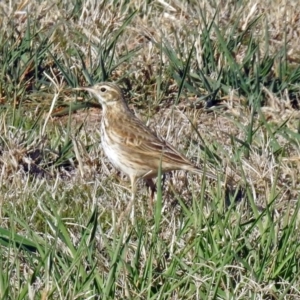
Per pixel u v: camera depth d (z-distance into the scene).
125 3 22.25
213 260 11.91
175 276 11.78
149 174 15.33
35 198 14.80
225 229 12.46
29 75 19.42
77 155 16.03
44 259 11.68
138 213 14.57
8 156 15.84
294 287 11.93
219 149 16.42
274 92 19.27
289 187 14.97
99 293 11.52
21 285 11.88
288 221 13.06
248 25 20.69
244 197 14.35
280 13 21.98
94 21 21.12
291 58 20.69
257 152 16.39
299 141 16.77
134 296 11.43
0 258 11.64
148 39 20.64
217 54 19.94
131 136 15.43
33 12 21.28
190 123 17.25
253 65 19.59
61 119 18.55
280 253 12.19
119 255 11.75
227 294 11.58
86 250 12.10
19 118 17.45
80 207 14.71
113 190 15.31
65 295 11.31
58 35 20.61
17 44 19.59
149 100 19.19
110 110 15.82
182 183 15.15
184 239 12.85
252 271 11.84
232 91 18.80
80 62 19.66
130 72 19.38
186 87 19.14
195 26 21.02
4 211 14.16
